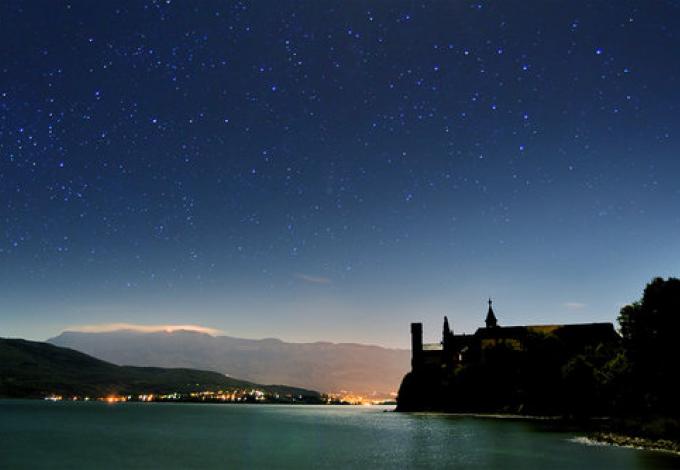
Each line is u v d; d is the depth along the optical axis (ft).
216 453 230.89
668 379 245.04
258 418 652.89
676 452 189.78
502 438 266.36
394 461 194.49
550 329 587.68
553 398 446.19
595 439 243.40
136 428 421.18
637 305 267.59
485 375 546.67
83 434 348.38
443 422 422.41
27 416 607.37
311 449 245.24
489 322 631.15
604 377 331.57
